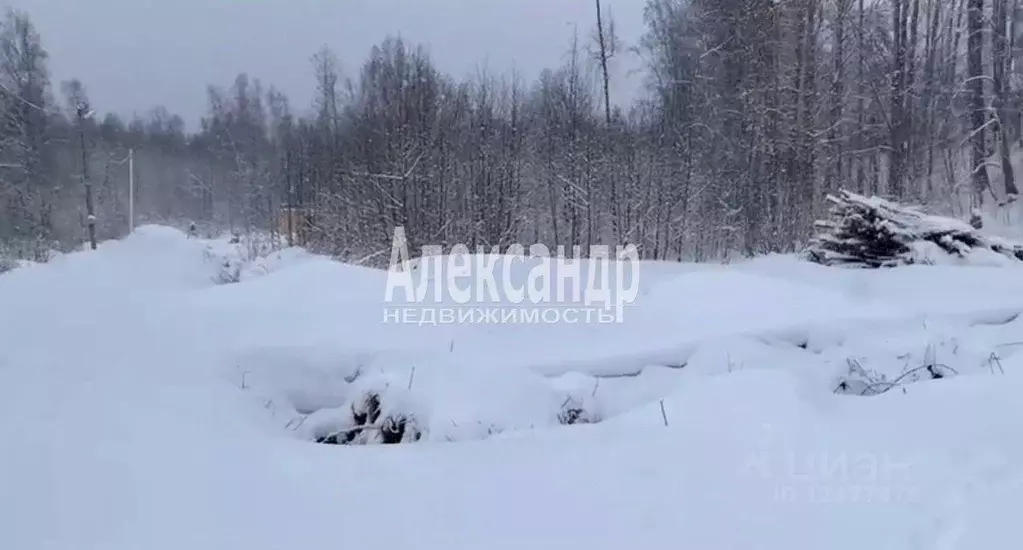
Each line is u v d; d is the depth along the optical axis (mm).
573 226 18922
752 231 19234
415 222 17891
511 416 5324
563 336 6977
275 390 5949
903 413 4469
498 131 21438
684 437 4348
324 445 4766
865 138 21375
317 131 30078
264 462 4215
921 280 9812
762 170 20078
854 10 22219
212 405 5215
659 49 26031
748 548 2961
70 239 30047
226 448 4422
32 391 4949
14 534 3170
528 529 3232
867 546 2902
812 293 8359
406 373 5902
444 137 19938
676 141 20969
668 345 6598
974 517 3043
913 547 2867
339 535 3209
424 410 5516
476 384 5625
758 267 13195
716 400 4934
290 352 6238
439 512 3455
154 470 3928
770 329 6938
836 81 21141
